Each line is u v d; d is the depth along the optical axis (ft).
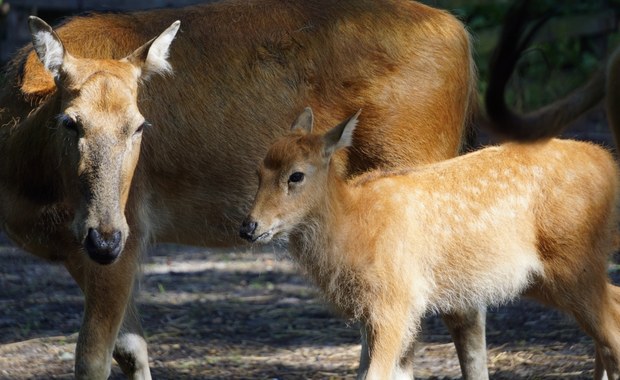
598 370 61.98
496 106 57.62
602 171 61.36
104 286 60.70
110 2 150.92
